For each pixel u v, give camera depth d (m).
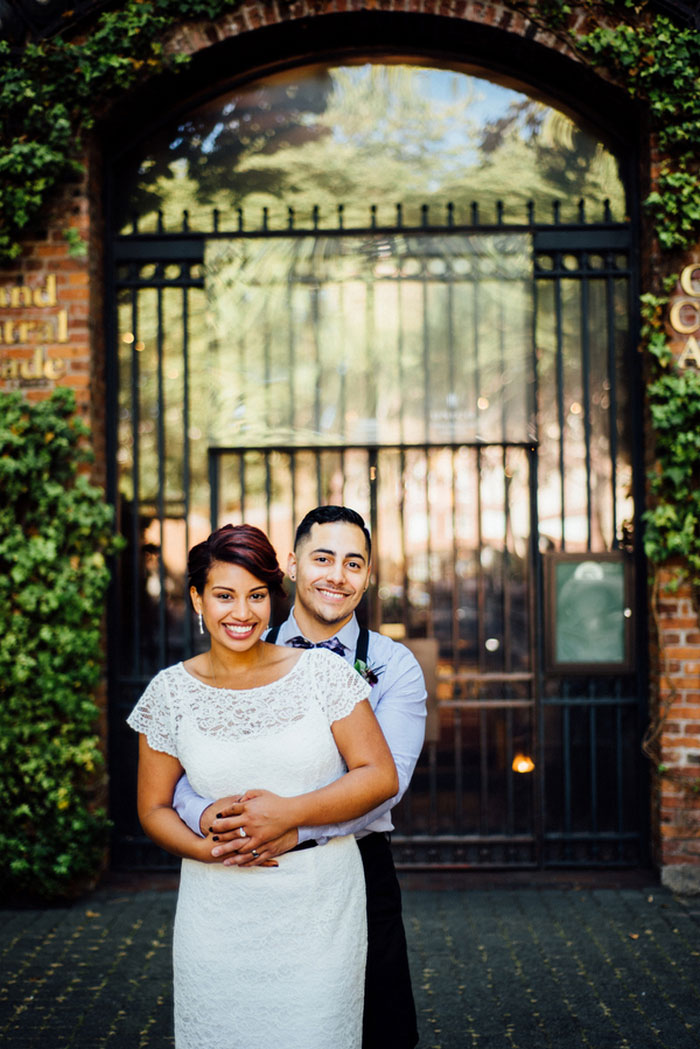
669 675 4.66
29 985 3.61
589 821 4.95
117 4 4.64
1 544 4.55
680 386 4.53
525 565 4.99
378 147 5.07
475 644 4.99
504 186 5.05
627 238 4.97
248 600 1.97
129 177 5.09
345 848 2.05
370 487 5.01
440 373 4.96
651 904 4.40
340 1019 1.96
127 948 3.96
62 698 4.49
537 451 4.99
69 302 4.72
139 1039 3.20
